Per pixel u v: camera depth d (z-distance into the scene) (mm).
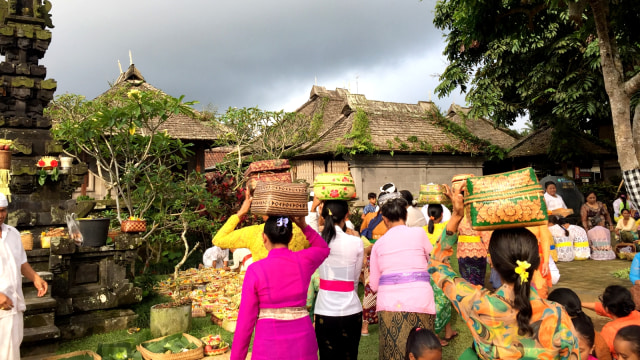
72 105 10305
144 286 6898
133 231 5762
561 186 13375
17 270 3578
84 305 5246
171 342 4684
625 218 10664
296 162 13500
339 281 3199
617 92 6176
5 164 5758
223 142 12430
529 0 8180
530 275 1748
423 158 15492
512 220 1775
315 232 2742
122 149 8289
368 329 5141
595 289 6793
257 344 2340
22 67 6438
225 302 6305
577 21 6734
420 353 2662
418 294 3027
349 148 13914
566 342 1681
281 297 2365
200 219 9047
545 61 14094
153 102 7391
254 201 2596
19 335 3549
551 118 16281
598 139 17281
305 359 2346
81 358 4227
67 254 5129
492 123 22281
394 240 3205
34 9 6684
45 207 6039
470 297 1833
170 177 8805
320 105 19516
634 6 7664
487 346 1775
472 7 8797
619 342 2561
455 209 1996
